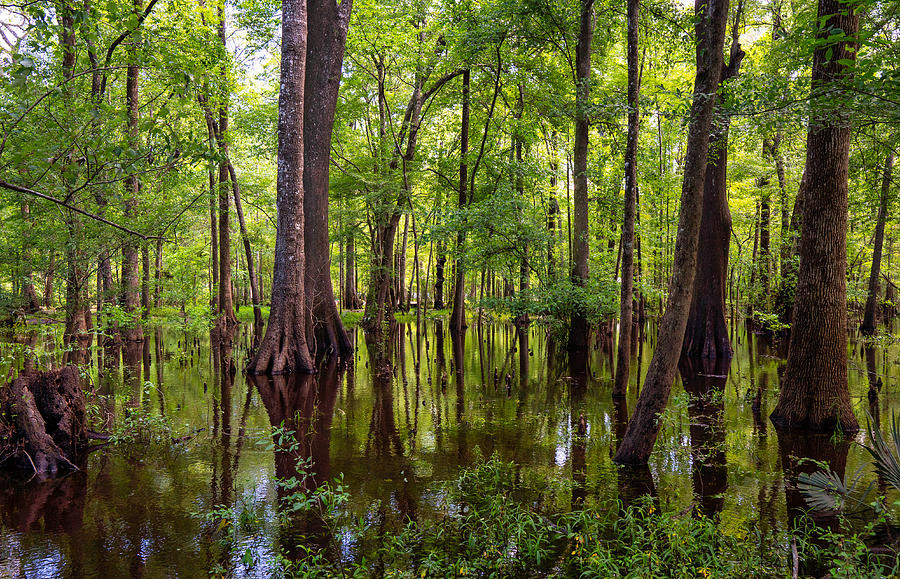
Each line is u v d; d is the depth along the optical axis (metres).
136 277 17.59
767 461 7.10
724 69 16.23
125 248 15.41
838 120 6.63
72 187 4.13
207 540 4.94
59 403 7.29
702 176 6.43
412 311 39.12
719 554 4.52
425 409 10.11
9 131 3.83
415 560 4.59
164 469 6.83
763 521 5.31
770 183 22.97
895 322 33.75
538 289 17.59
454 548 4.81
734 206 27.39
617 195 22.52
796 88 6.75
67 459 6.88
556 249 19.75
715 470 6.75
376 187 24.72
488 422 9.14
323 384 12.75
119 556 4.66
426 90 24.94
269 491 6.10
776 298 21.56
